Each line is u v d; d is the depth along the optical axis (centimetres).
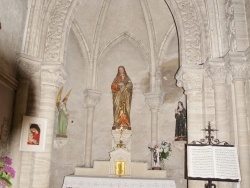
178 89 1288
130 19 1401
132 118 1347
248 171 725
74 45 1329
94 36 1380
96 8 1335
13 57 847
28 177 844
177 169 1201
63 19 989
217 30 900
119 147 1135
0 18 758
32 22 928
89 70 1373
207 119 871
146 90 1373
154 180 977
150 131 1322
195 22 970
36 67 902
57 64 936
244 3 820
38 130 863
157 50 1381
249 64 756
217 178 611
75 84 1319
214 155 628
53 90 938
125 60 1423
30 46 912
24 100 857
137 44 1428
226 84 855
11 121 832
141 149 1308
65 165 1202
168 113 1298
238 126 757
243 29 802
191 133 886
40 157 877
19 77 864
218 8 910
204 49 927
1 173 597
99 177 985
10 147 817
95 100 1345
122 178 979
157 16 1352
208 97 888
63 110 1206
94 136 1334
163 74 1352
